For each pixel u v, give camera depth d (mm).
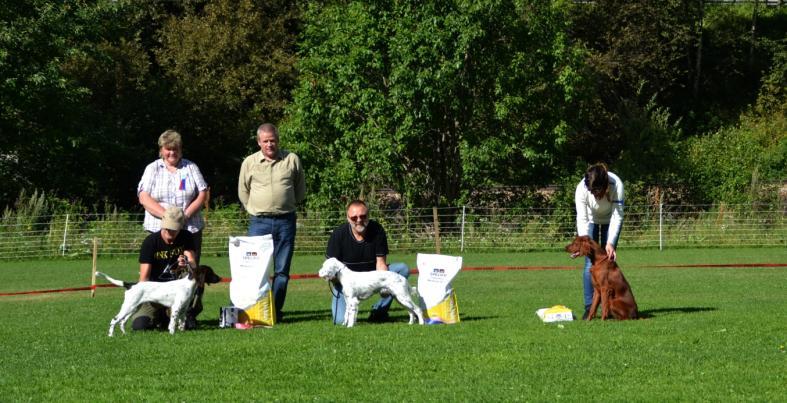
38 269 27672
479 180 38875
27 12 41344
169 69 55219
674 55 60719
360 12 38625
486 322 13461
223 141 54219
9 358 10672
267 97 55125
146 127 51812
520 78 37781
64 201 36250
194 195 14039
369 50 37812
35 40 40469
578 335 11859
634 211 37188
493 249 34438
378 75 39031
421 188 39062
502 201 38875
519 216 35594
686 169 43031
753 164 43969
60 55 42156
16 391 8953
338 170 37906
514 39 38406
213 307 16922
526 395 8578
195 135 53531
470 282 22047
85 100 48750
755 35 68500
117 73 51875
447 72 36562
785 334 11906
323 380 9297
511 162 39156
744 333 11938
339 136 39156
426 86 36500
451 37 36938
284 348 11023
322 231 33594
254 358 10422
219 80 54812
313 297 18938
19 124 42062
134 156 47875
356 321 13656
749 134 49812
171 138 13977
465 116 38719
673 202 41312
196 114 52844
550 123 38812
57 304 17969
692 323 12914
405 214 35156
